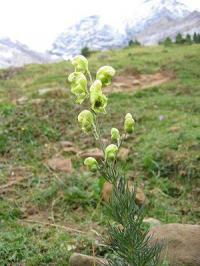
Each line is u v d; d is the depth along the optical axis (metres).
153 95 1.36
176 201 0.72
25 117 1.11
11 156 0.95
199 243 0.51
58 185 0.76
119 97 1.33
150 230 0.53
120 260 0.36
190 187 0.76
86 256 0.51
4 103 1.32
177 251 0.50
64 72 1.81
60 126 1.08
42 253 0.56
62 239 0.59
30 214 0.70
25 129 1.04
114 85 1.50
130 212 0.33
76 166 0.86
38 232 0.62
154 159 0.84
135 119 1.08
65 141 1.00
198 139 0.88
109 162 0.34
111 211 0.33
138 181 0.78
